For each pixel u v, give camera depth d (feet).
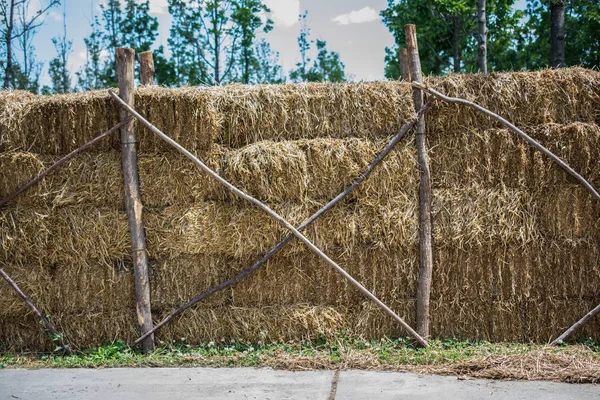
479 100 17.34
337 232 17.34
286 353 16.97
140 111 17.33
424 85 17.19
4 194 17.30
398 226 17.30
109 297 17.74
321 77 61.00
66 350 17.75
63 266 17.66
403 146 17.30
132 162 17.22
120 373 15.93
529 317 17.63
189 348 17.63
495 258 17.48
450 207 17.37
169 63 51.55
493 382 14.65
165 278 17.71
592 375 14.64
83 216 17.33
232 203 17.29
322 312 17.62
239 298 17.72
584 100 17.26
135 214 17.22
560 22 35.06
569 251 17.35
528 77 17.31
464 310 17.71
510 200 17.21
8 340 17.92
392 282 17.71
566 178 17.12
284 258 17.60
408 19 48.52
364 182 17.25
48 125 17.29
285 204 17.28
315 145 17.15
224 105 17.44
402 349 17.02
